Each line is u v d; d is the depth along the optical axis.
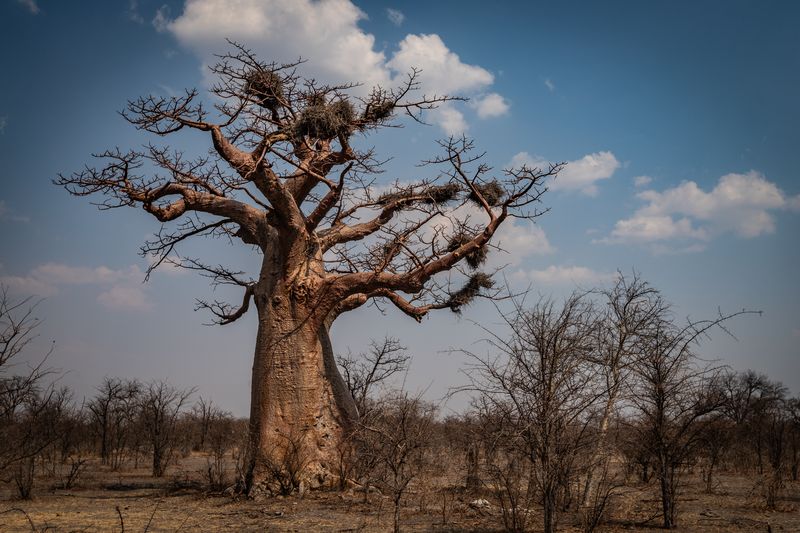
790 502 13.73
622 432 10.06
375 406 13.02
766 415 22.45
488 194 16.08
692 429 10.57
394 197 17.09
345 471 14.73
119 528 10.40
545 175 14.09
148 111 14.38
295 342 14.80
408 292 15.11
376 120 15.40
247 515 11.84
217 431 28.50
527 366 8.34
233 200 16.33
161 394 22.66
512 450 8.52
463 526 10.31
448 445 12.45
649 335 10.58
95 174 15.12
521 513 9.55
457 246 17.12
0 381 9.27
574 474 8.52
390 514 11.78
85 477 19.38
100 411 27.59
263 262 15.59
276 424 14.52
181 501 13.80
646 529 10.21
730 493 15.38
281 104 15.36
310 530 10.34
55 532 9.98
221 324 18.41
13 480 17.03
